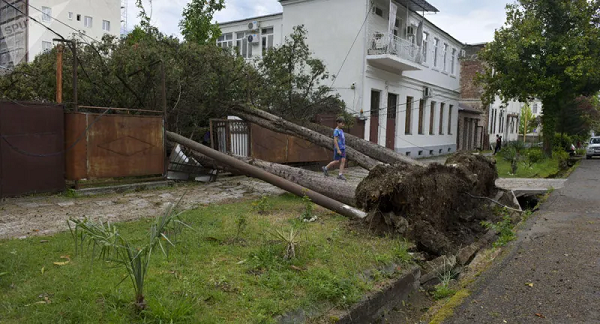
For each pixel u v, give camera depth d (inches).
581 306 165.8
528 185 441.1
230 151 480.7
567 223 307.7
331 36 808.3
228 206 308.8
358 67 779.4
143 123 387.9
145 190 376.2
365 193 244.5
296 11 847.1
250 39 958.4
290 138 569.3
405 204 238.5
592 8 875.4
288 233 215.5
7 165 303.4
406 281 188.7
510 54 875.4
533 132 2418.8
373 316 162.9
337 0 798.5
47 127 325.1
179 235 209.9
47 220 253.9
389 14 773.9
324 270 173.5
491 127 1581.0
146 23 525.7
